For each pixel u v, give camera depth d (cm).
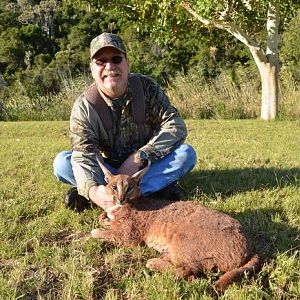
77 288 161
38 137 511
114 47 220
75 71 1126
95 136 235
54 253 187
